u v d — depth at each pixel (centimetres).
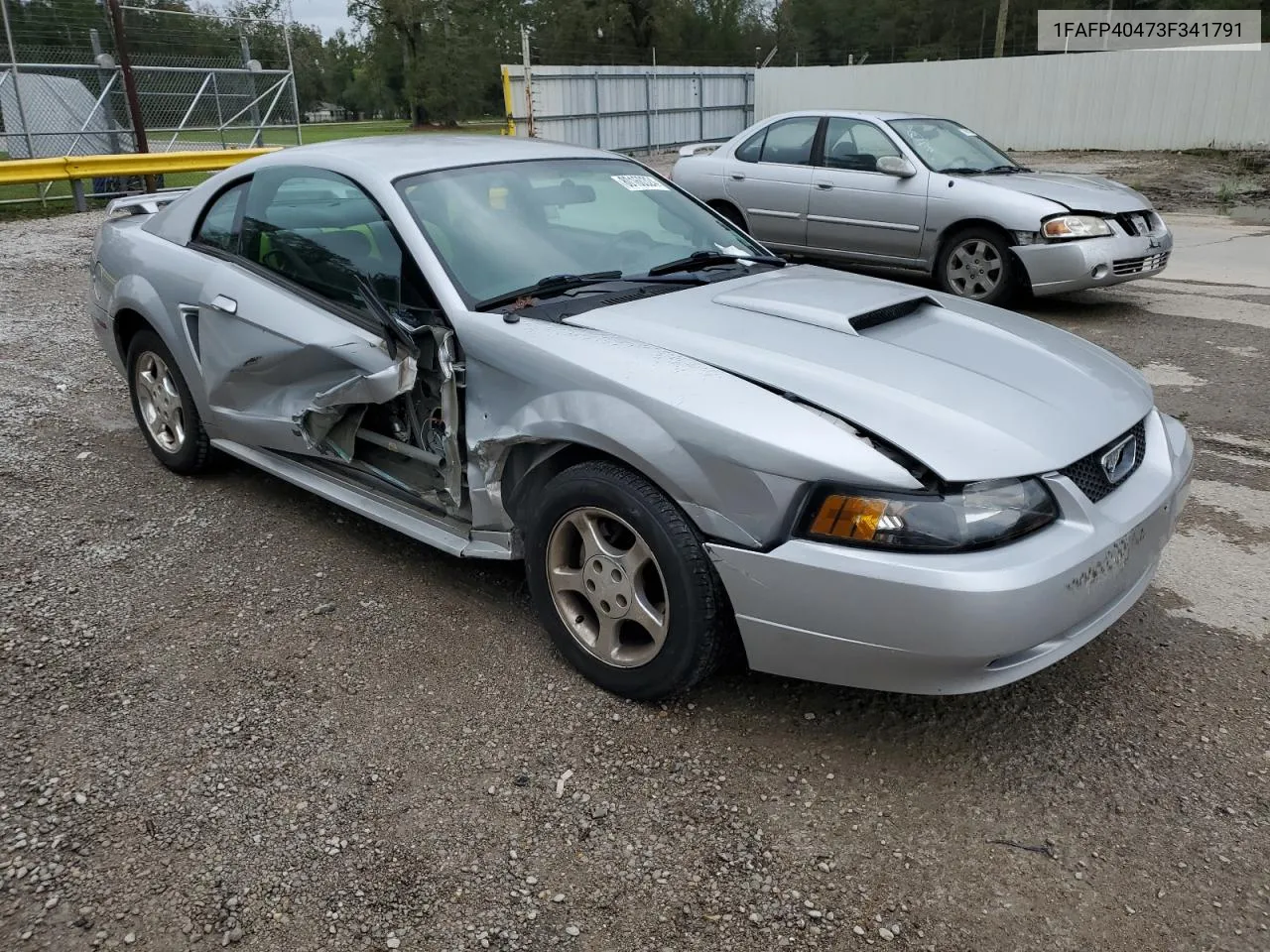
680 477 255
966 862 232
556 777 260
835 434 246
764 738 276
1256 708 288
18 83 1347
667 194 414
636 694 286
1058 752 270
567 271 342
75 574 367
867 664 246
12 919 214
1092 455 267
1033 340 322
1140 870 229
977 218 771
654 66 2277
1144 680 302
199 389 416
